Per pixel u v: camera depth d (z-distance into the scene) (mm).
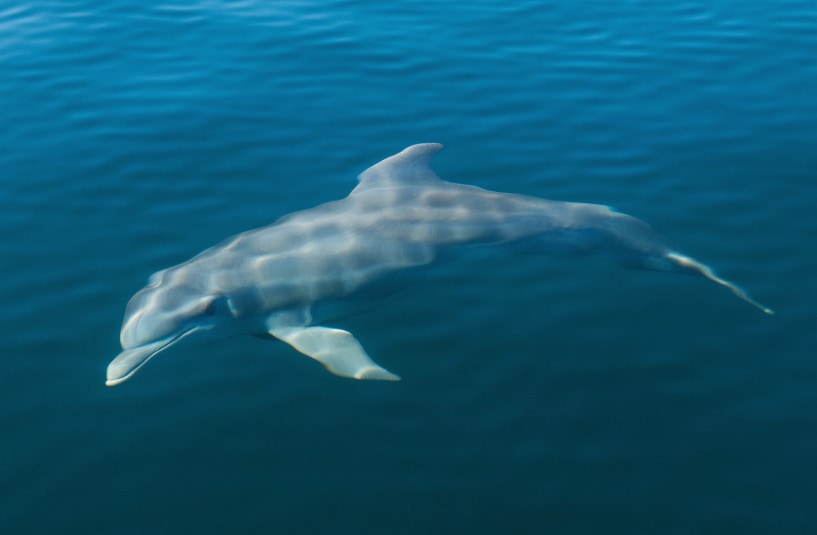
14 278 11109
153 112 15016
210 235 11844
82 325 10352
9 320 10422
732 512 7941
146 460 8656
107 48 17375
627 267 11289
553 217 11727
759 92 15555
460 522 7941
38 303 10695
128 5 19438
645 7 19250
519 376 9594
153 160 13633
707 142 14039
